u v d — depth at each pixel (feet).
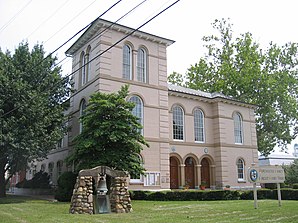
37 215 44.93
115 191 50.62
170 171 91.56
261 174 55.11
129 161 65.00
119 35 83.76
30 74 77.30
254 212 47.01
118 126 63.16
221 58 144.25
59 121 79.36
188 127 97.30
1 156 72.13
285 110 128.98
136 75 84.74
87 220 39.86
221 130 101.96
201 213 46.70
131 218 41.88
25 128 69.05
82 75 90.02
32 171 128.77
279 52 137.80
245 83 129.18
